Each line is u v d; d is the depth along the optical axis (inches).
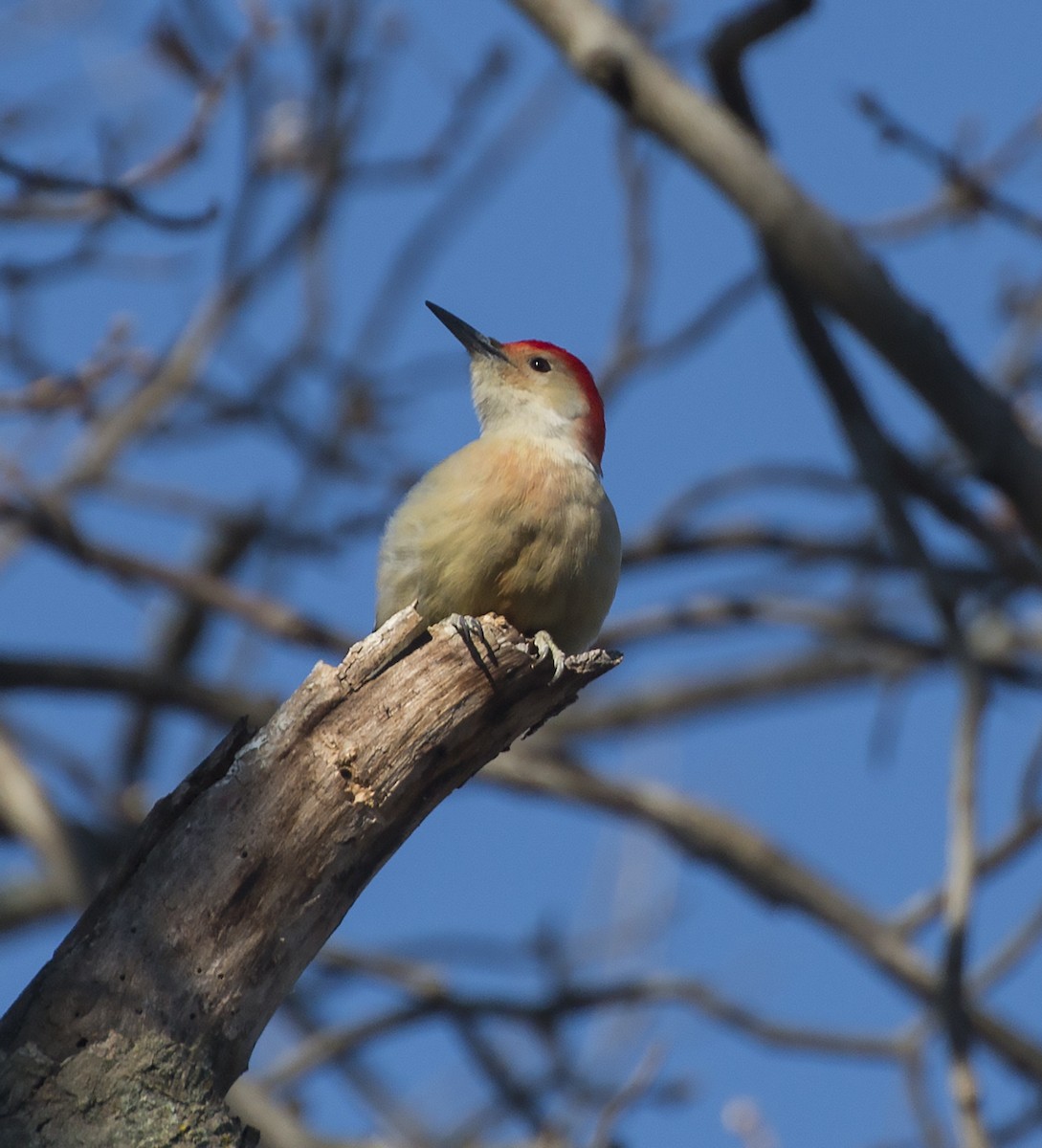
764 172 415.8
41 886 690.8
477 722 285.4
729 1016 536.1
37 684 570.3
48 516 563.2
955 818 397.1
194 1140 255.0
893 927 569.3
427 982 552.4
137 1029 258.1
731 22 442.6
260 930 267.7
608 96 427.2
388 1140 528.4
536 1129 529.0
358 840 274.5
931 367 410.9
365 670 281.1
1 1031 257.6
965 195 482.3
